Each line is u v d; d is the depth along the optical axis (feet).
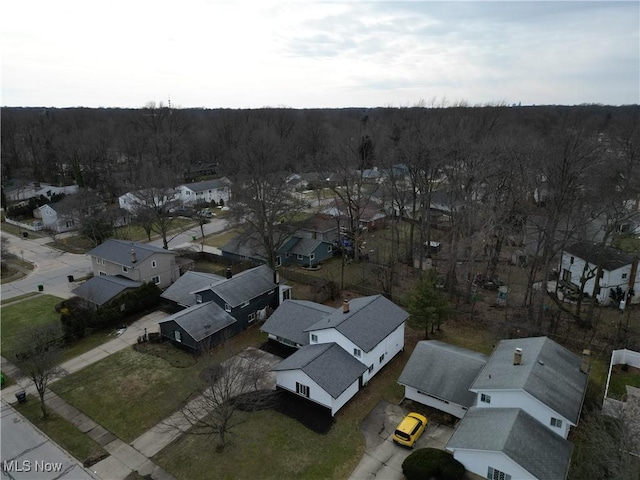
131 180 280.10
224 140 390.01
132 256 150.51
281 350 113.60
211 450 81.66
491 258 153.58
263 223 158.51
